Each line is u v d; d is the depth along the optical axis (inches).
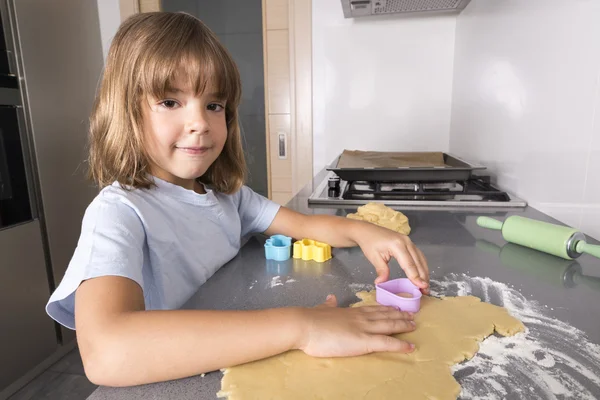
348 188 51.8
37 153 63.6
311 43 71.9
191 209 27.9
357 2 58.8
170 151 25.1
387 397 15.0
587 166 31.0
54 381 61.9
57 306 20.0
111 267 18.8
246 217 35.0
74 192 72.3
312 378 16.1
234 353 16.3
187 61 23.6
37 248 63.7
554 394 15.0
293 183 79.0
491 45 51.7
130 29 24.8
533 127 40.4
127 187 25.2
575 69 32.5
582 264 27.5
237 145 32.8
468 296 23.0
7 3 58.2
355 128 73.9
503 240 32.5
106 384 15.6
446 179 47.5
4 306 57.6
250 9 76.2
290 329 17.2
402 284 24.3
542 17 38.3
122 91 24.4
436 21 67.7
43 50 64.7
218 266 28.6
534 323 20.2
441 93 70.2
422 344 18.4
